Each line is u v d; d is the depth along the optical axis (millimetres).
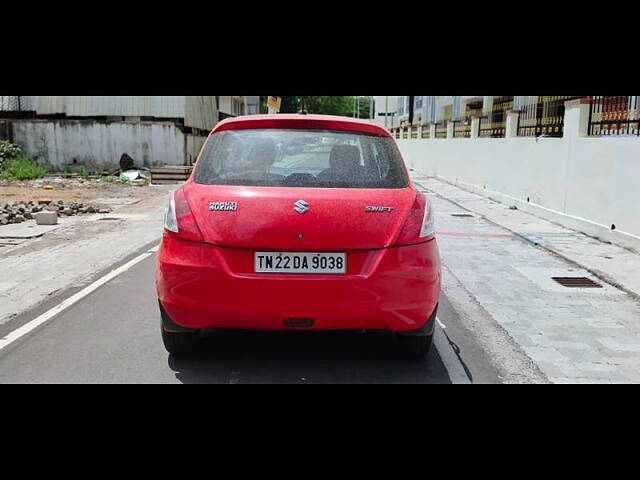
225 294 3734
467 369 4297
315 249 3727
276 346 4719
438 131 24719
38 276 7090
